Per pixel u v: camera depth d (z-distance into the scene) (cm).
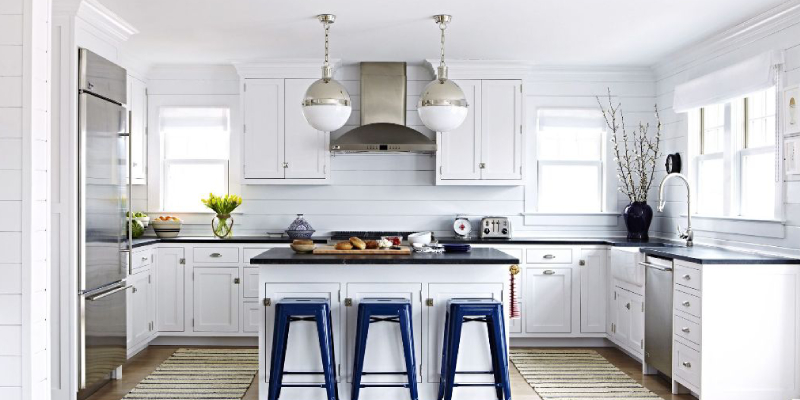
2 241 285
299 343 401
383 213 630
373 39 518
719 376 402
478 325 404
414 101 621
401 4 423
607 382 470
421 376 405
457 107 401
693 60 554
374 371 401
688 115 558
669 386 461
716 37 499
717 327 402
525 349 577
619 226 634
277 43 532
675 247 501
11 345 286
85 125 410
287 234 626
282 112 596
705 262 400
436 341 406
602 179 638
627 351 526
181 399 426
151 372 494
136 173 590
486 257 400
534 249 577
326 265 405
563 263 577
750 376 404
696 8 430
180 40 520
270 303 404
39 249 293
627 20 460
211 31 493
